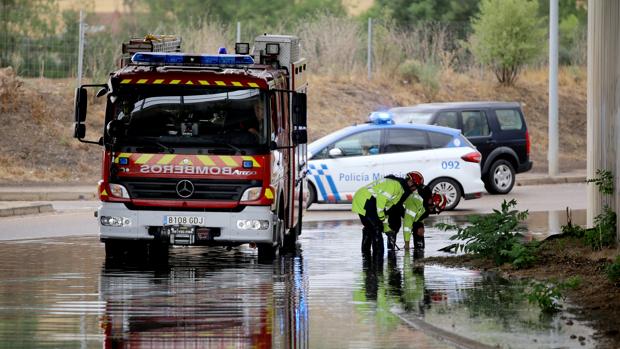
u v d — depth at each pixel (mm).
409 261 42469
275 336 27906
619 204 40219
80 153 78188
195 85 41500
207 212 41344
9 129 78312
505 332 27609
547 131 100250
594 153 43594
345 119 90812
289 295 34344
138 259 43344
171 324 29438
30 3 94625
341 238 50469
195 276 38594
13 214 59219
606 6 42406
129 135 41531
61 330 28609
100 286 36094
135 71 41656
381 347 26562
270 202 41406
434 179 62562
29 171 75188
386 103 94625
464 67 105250
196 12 124125
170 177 41344
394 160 62031
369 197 44844
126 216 41438
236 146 41344
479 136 71625
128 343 27047
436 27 105312
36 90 83000
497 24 103312
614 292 32750
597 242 40469
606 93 42562
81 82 83625
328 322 29781
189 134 41406
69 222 56250
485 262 40906
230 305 32500
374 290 35219
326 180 61469
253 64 42812
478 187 63000
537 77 107062
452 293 34250
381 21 106312
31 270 39812
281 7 126312
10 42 90000
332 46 97875
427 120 70812
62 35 94125
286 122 45406
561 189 75750
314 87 94000
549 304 30797
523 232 51219
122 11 127125
